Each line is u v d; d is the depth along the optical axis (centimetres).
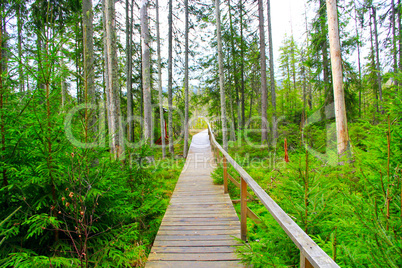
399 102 251
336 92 628
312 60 1072
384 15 1065
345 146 600
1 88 239
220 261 285
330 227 225
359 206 202
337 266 117
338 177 317
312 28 942
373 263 160
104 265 248
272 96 1576
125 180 398
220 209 477
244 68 1938
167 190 649
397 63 1001
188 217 436
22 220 242
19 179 252
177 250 315
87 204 286
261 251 238
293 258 218
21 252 215
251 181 289
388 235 175
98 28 1180
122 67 1681
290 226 168
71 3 639
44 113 255
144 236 359
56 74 265
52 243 264
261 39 1352
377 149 261
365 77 1139
